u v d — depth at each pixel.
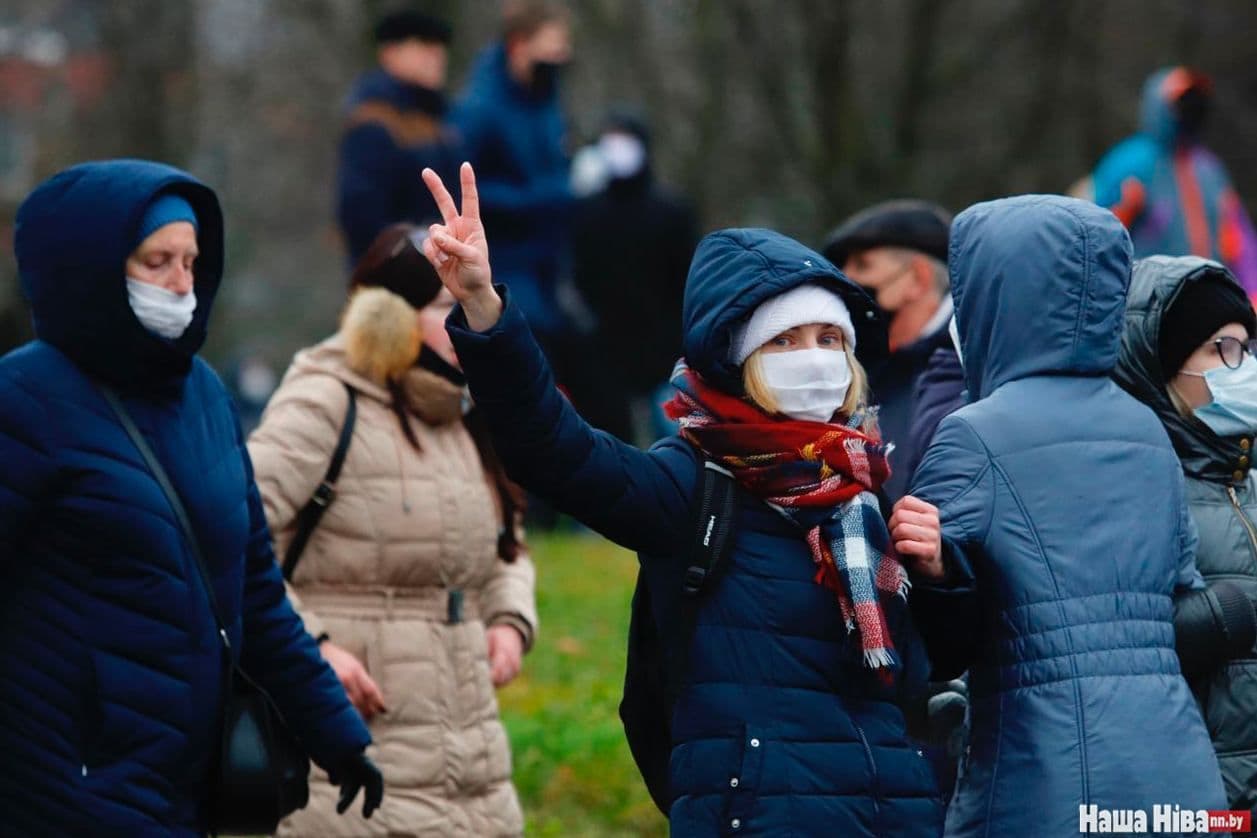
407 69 31.52
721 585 13.37
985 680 14.20
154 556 13.52
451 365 17.14
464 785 16.95
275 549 16.78
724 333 13.55
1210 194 35.25
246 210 101.69
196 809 13.91
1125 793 13.58
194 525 13.81
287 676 14.95
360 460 16.94
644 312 39.84
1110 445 14.37
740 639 13.30
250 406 65.31
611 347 39.84
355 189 31.14
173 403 13.98
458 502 17.19
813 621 13.33
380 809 16.62
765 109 82.00
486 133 34.81
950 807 14.34
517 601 18.12
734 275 13.49
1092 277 14.52
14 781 13.25
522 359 12.89
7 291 65.69
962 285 15.01
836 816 13.10
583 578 34.34
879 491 14.11
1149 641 14.04
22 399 13.41
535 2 34.94
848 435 13.52
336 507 16.88
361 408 17.05
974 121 83.88
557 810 22.59
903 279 18.70
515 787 22.89
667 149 81.69
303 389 17.03
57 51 94.19
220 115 98.19
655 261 39.88
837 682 13.35
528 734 23.72
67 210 13.52
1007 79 83.75
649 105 81.88
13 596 13.44
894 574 13.52
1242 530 15.28
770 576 13.35
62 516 13.38
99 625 13.38
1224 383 15.36
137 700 13.40
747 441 13.40
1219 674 14.77
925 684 13.87
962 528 14.11
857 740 13.27
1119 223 14.70
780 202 82.69
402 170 31.25
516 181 35.09
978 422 14.37
